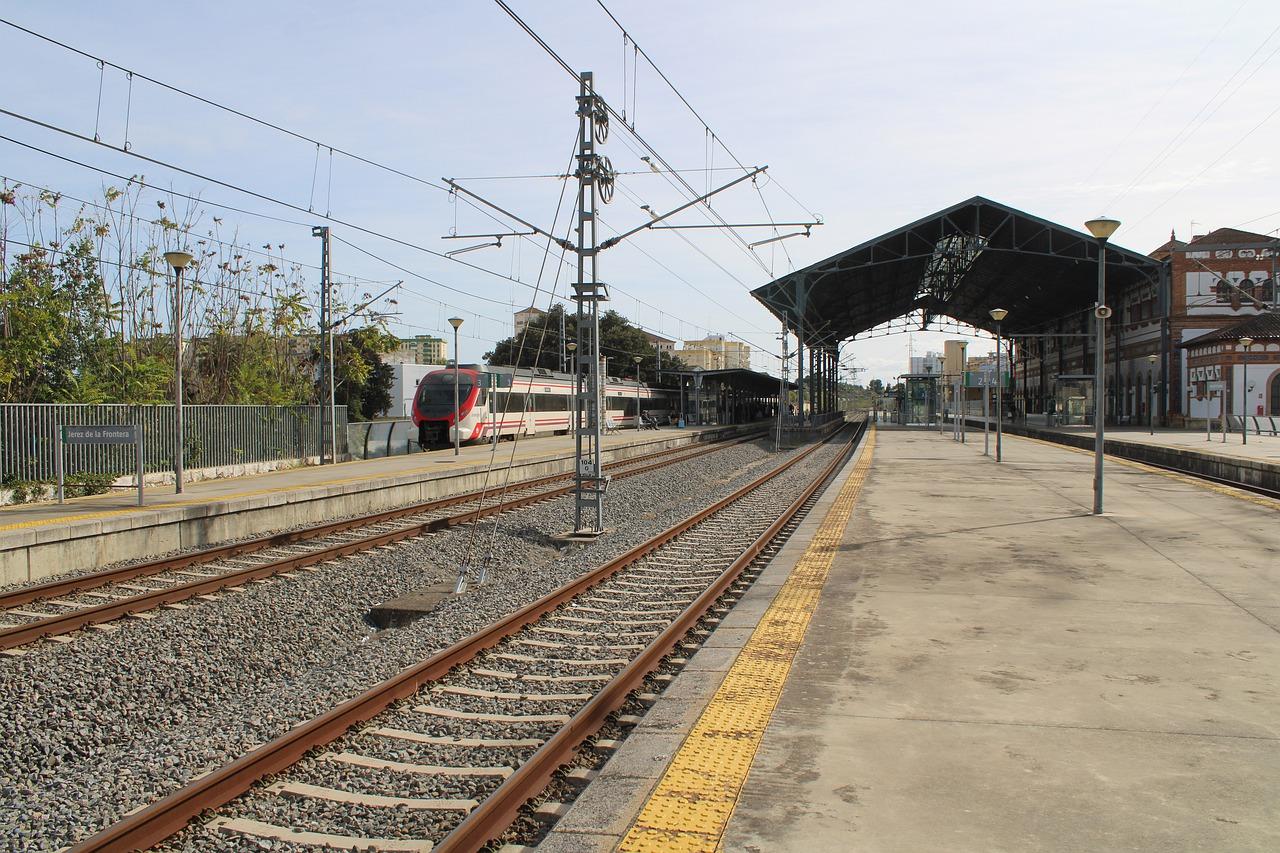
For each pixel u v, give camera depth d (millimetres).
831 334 76250
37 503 16156
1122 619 7574
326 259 27594
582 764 5289
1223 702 5453
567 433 47875
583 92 14586
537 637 8594
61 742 6586
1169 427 49125
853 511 15406
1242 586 8891
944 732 5012
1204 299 48938
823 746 4828
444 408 35750
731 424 73625
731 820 3980
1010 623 7484
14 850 4699
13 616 9656
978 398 97938
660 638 7594
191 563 12430
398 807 4945
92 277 23906
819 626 7480
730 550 13320
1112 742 4824
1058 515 14562
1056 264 50500
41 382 21828
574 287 15531
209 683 8062
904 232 43656
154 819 4629
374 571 12312
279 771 5445
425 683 7090
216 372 28312
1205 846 3682
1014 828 3859
